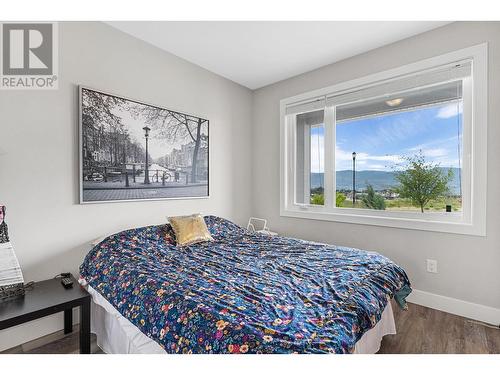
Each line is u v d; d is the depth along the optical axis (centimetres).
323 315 110
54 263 194
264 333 94
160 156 261
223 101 329
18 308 140
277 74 321
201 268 164
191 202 294
